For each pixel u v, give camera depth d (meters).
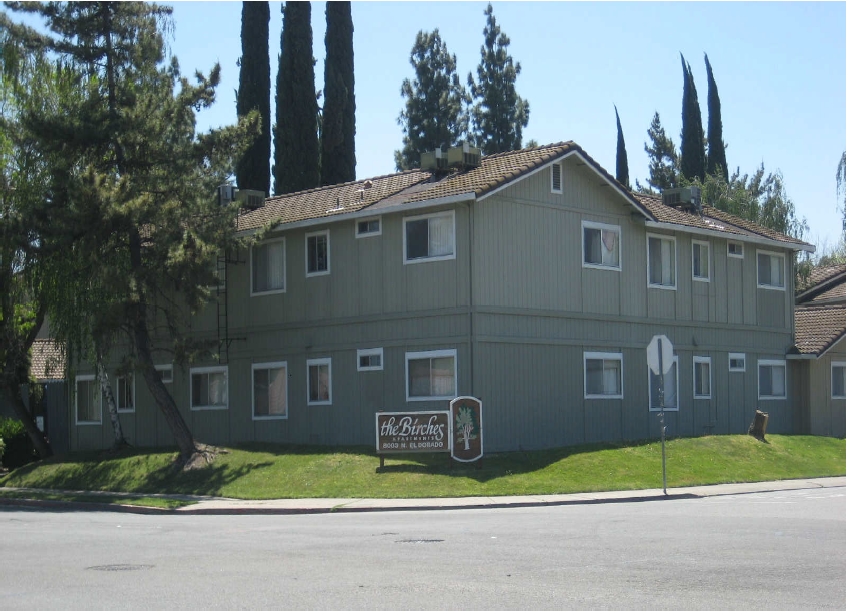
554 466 25.52
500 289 27.91
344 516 20.64
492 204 27.92
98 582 11.98
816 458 30.47
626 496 22.55
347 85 48.69
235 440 33.44
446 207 27.88
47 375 39.75
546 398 29.00
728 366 35.78
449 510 21.19
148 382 29.48
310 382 31.19
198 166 29.98
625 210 32.16
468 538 15.46
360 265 29.94
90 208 26.80
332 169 47.91
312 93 46.41
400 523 18.38
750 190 56.41
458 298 27.48
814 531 15.83
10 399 35.72
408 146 62.66
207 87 30.14
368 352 29.55
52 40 29.52
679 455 27.56
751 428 31.45
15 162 32.34
